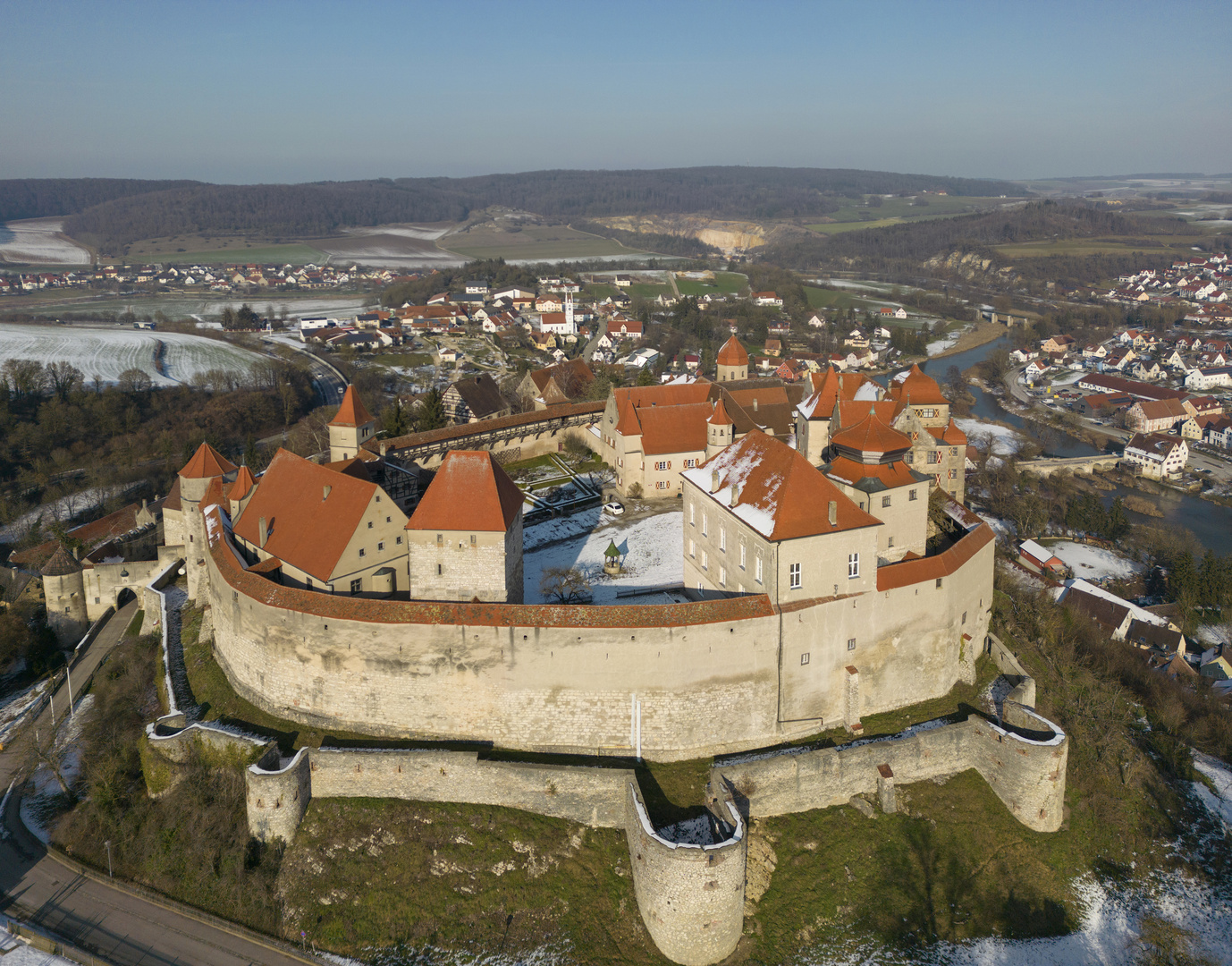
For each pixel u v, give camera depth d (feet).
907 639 267.59
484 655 241.55
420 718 247.29
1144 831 264.72
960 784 255.50
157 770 251.39
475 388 558.56
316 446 555.69
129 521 462.19
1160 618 423.23
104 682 315.58
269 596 253.03
